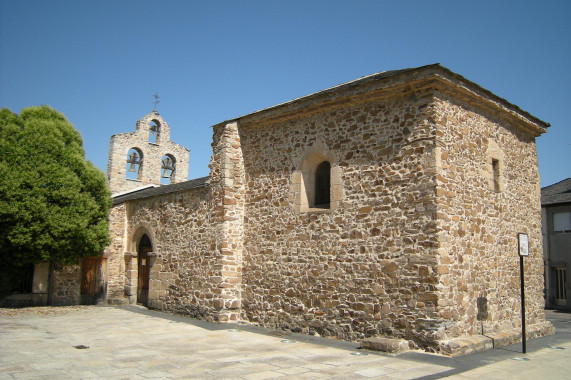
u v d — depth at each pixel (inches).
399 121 359.3
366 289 359.6
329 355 313.4
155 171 913.5
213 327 432.8
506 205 413.7
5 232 551.8
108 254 647.8
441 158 338.0
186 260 524.1
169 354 315.6
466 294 344.2
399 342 319.6
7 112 592.7
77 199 590.9
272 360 297.7
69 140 626.2
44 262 626.2
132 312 551.5
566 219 861.8
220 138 496.1
